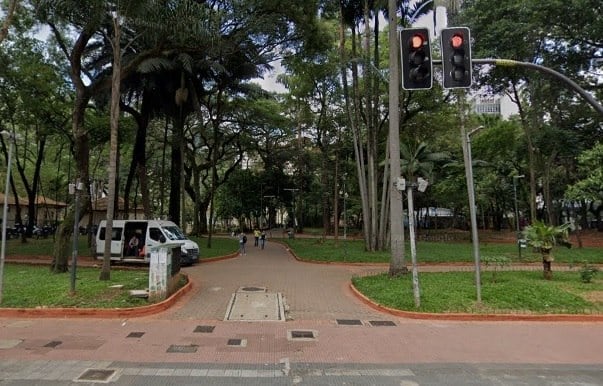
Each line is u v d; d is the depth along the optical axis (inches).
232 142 1835.6
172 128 1432.1
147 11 573.9
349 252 988.6
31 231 1521.9
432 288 505.7
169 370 260.1
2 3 762.8
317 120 1676.9
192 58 951.0
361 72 1120.2
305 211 2760.8
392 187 621.9
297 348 312.7
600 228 2058.3
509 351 311.1
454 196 1614.2
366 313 431.8
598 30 804.6
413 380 247.9
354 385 239.5
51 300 427.2
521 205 1940.2
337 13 997.2
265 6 781.3
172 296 462.3
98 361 274.8
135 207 1850.4
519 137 1395.2
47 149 1769.2
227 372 258.4
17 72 883.4
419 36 346.0
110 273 617.3
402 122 1130.0
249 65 1069.8
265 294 513.7
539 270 711.1
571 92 995.3
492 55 888.9
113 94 581.0
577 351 312.8
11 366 263.3
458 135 1389.0
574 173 1513.3
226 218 2903.5
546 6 793.6
